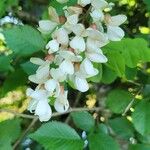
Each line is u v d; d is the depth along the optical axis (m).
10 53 0.30
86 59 0.22
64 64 0.22
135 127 0.28
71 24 0.22
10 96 0.34
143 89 0.31
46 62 0.23
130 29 0.35
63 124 0.27
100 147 0.27
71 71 0.22
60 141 0.27
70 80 0.24
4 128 0.29
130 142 0.30
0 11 0.28
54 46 0.22
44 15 0.26
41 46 0.26
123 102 0.29
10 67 0.28
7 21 0.36
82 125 0.28
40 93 0.23
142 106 0.28
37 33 0.26
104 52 0.24
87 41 0.22
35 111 0.23
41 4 0.38
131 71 0.29
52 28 0.23
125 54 0.24
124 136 0.30
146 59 0.24
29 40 0.26
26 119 0.35
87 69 0.22
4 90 0.29
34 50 0.26
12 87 0.29
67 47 0.22
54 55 0.23
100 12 0.22
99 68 0.26
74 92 0.37
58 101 0.23
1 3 0.27
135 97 0.30
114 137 0.30
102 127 0.29
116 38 0.23
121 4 0.34
